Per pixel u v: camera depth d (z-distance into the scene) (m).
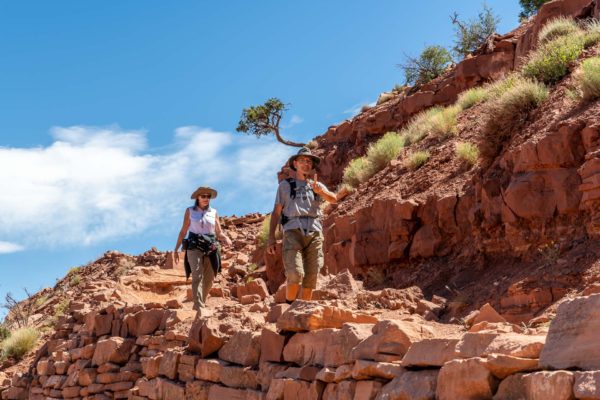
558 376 3.63
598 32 13.44
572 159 8.66
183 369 8.25
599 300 3.71
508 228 8.95
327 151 26.02
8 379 13.93
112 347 10.49
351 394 5.31
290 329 6.61
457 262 9.86
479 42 27.34
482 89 17.58
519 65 17.77
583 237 8.11
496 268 9.01
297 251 7.45
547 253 8.30
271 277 14.15
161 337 9.69
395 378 4.91
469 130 14.13
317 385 5.81
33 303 23.44
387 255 10.92
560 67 12.29
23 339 15.37
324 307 6.45
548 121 9.84
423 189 11.92
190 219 9.95
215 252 9.89
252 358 7.19
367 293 8.62
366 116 25.52
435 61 26.97
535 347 4.06
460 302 8.30
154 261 22.77
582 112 9.37
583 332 3.74
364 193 14.48
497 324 5.24
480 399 4.13
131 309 11.20
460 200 10.23
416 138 16.92
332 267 12.05
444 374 4.37
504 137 10.61
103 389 10.37
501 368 4.04
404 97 24.86
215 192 10.03
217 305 11.60
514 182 8.98
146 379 9.16
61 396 11.44
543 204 8.67
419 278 10.14
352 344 5.64
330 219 14.16
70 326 13.24
